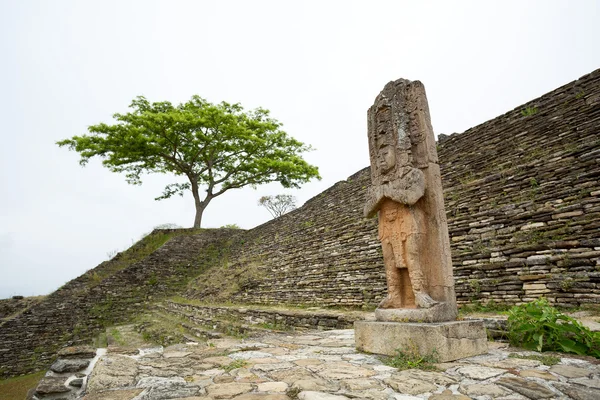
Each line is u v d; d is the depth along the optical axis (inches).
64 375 237.5
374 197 255.8
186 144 1245.1
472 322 210.4
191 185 1396.4
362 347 231.8
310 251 684.1
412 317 217.0
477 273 357.7
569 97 458.6
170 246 1130.0
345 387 152.2
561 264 297.3
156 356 231.6
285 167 1267.2
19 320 779.4
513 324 229.5
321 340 289.7
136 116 1130.7
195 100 1270.9
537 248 322.3
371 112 276.1
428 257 232.8
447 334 193.9
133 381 171.6
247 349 253.9
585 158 358.6
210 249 1180.5
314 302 523.8
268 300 620.1
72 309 845.2
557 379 154.0
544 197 361.1
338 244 627.2
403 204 236.7
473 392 140.3
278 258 779.4
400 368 181.0
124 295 928.9
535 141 456.1
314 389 149.2
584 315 249.3
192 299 841.5
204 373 185.8
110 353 264.1
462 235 415.8
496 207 409.1
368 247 543.2
